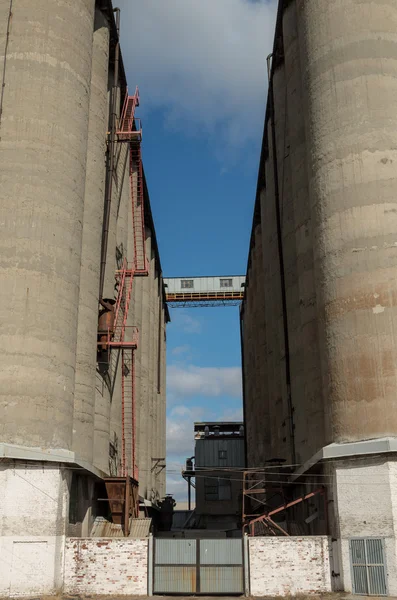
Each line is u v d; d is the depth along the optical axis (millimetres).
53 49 27000
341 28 26375
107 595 21484
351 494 21219
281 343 36812
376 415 21922
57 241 25109
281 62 37719
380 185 24047
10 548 20625
